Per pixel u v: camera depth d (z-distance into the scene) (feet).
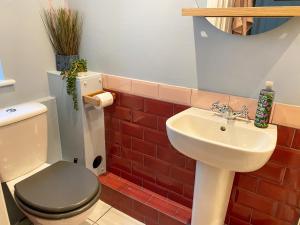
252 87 3.91
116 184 5.98
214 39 4.00
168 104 4.83
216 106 4.16
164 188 5.55
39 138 4.98
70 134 5.89
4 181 4.59
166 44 4.52
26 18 5.03
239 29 3.73
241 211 4.62
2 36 4.73
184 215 5.09
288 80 3.59
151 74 4.90
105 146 6.24
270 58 3.64
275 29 3.48
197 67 4.32
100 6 5.12
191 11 3.70
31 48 5.26
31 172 4.96
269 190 4.18
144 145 5.49
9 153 4.51
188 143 3.47
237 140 3.90
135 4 4.62
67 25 5.36
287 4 3.28
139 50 4.89
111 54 5.34
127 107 5.45
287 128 3.75
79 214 3.96
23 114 4.57
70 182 4.41
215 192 4.02
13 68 5.04
